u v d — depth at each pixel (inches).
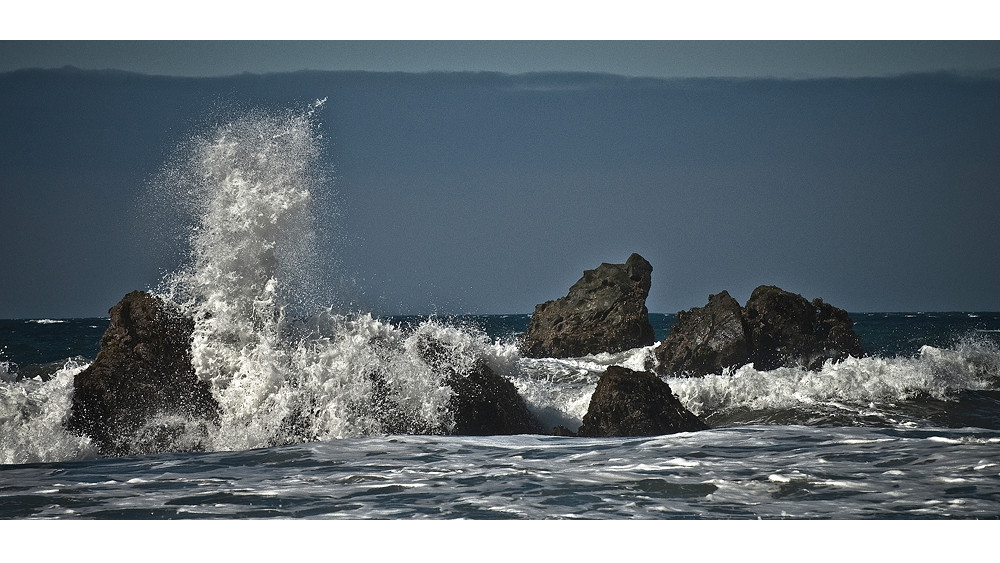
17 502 950.4
